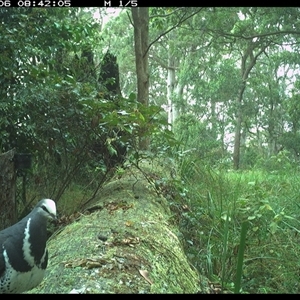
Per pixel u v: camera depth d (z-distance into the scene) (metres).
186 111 28.78
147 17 11.67
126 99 6.23
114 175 7.49
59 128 6.79
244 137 35.75
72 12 9.25
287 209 6.39
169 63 30.27
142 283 3.35
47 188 7.35
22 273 2.81
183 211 6.07
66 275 3.37
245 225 3.19
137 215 5.10
